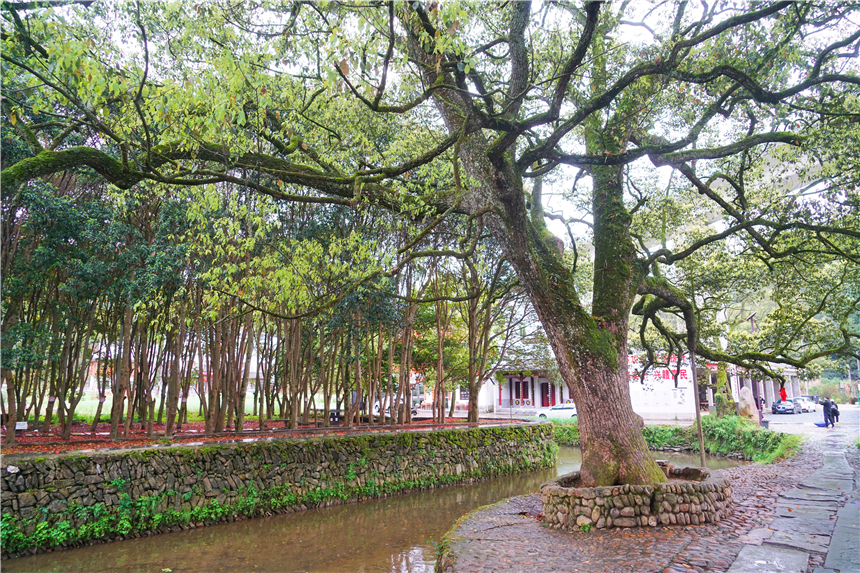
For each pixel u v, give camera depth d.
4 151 9.81
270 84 9.12
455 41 5.56
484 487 16.75
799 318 15.14
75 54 5.16
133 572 8.38
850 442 19.33
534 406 39.44
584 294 22.77
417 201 8.91
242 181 6.43
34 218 10.77
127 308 12.90
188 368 15.50
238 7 9.33
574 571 5.90
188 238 12.23
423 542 10.33
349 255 13.98
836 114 8.12
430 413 36.00
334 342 18.41
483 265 11.75
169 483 10.86
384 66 5.32
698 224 16.97
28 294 12.41
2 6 6.11
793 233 11.39
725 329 21.08
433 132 13.05
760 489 10.70
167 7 9.27
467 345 25.45
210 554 9.39
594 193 9.97
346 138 12.12
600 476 8.43
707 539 6.95
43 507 9.20
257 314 15.85
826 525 7.66
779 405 42.19
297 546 9.98
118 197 11.40
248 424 19.97
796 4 8.14
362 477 14.40
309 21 7.76
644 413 33.47
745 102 9.66
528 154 7.97
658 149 7.73
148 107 7.01
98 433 14.95
